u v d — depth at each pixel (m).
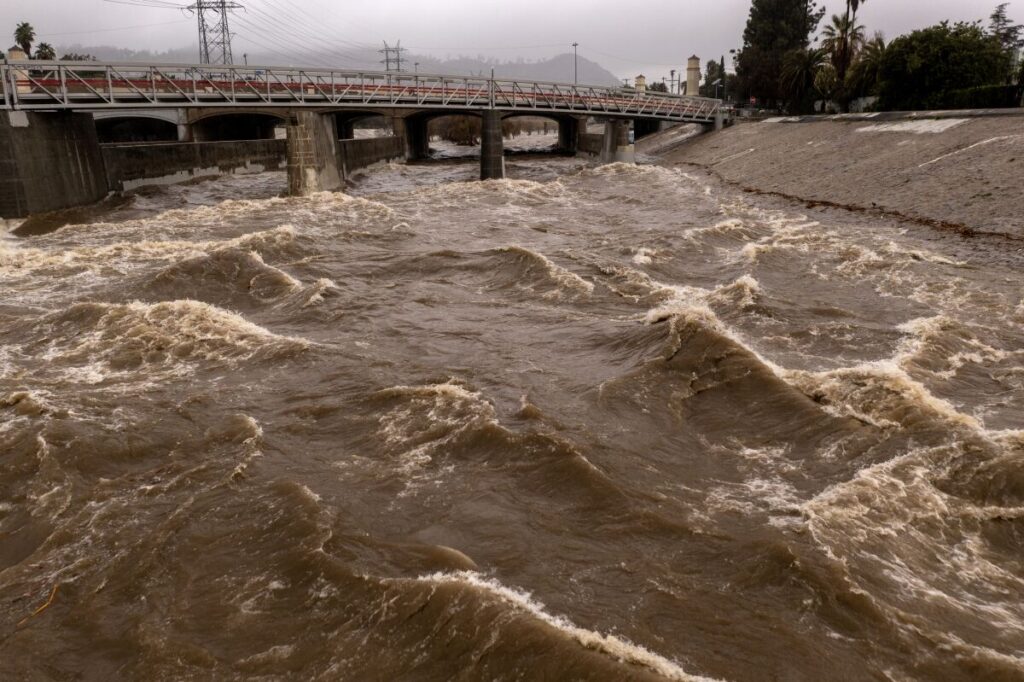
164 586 8.73
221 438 12.32
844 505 9.99
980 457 10.98
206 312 18.64
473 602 7.91
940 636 7.71
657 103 75.94
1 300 21.28
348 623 7.96
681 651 7.43
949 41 56.19
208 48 105.44
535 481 10.70
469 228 33.44
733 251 26.84
